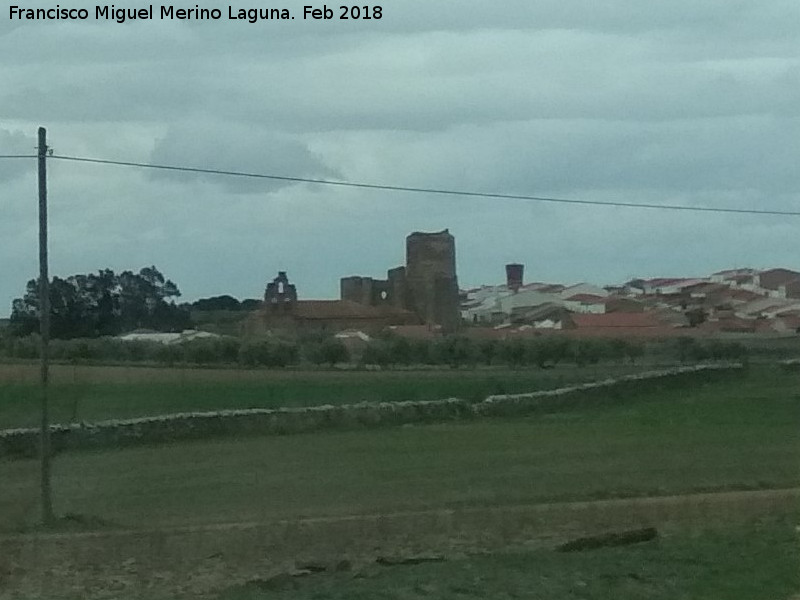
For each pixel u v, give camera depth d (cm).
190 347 7119
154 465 6462
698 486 7106
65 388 6725
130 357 7006
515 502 6538
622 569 5106
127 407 6769
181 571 5403
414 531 6059
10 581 5191
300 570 5444
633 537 6047
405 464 6831
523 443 7162
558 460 7131
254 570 5472
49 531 5697
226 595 4909
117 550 5516
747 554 5412
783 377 7938
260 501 6322
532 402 7456
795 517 6425
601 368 7775
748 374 7975
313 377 7238
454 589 4722
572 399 7544
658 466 7238
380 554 5812
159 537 5597
